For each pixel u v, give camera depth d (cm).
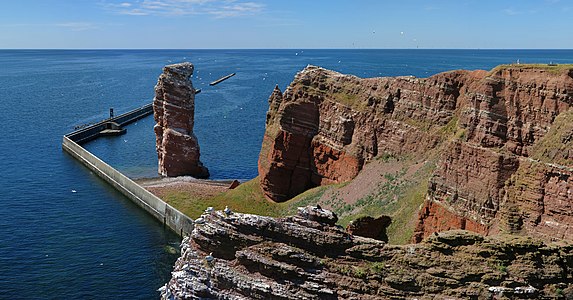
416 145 6650
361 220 5544
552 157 4247
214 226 4178
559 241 3788
